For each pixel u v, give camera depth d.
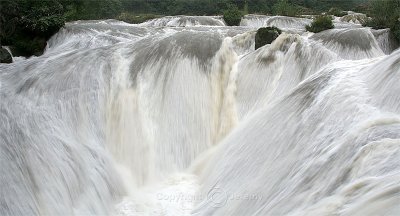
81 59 14.17
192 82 13.66
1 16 21.11
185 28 23.62
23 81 12.95
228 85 14.25
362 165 6.71
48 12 22.47
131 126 12.56
